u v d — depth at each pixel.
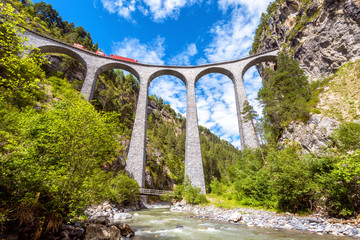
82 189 6.21
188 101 37.81
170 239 7.50
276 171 13.77
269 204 15.02
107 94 52.06
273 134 26.44
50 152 6.11
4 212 4.59
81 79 50.69
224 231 8.95
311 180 11.27
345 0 23.30
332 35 24.83
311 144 18.20
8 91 7.09
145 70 40.53
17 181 4.96
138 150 31.59
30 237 5.25
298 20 33.72
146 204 35.59
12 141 5.18
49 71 40.69
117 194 20.66
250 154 25.52
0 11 6.09
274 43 43.19
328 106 19.42
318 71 27.02
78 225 8.13
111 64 39.72
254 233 8.29
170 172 62.00
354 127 10.40
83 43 61.97
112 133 7.92
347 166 9.62
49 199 5.87
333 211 10.20
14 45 6.44
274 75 29.23
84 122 6.85
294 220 10.34
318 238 6.93
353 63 21.70
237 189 19.48
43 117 6.79
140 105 36.25
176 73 42.31
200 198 22.42
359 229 7.54
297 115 21.92
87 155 6.99
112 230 7.00
